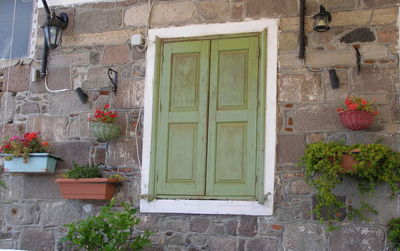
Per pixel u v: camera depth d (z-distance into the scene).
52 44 5.95
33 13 6.49
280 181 5.27
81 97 5.91
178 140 5.61
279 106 5.41
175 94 5.71
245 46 5.62
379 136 5.13
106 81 5.94
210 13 5.79
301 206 5.18
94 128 5.62
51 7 6.27
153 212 5.50
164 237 5.44
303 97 5.38
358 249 4.98
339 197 5.09
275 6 5.63
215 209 5.34
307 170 5.06
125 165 5.70
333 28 5.44
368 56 5.31
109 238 5.14
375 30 5.35
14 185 5.96
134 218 5.34
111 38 6.02
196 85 5.68
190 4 5.86
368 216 5.01
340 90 5.31
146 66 5.83
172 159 5.58
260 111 5.43
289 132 5.34
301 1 5.49
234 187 5.37
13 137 5.84
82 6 6.18
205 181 5.46
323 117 5.30
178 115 5.65
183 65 5.75
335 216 5.07
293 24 5.54
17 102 6.18
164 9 5.93
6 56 6.43
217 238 5.31
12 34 6.48
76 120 5.95
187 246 5.37
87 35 6.10
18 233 5.85
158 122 5.69
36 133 5.94
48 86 6.11
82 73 6.03
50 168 5.79
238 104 5.53
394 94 5.18
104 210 5.23
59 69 6.11
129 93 5.84
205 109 5.59
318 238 5.09
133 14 6.01
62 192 5.62
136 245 5.14
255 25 5.63
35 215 5.84
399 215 4.96
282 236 5.16
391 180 4.91
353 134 5.19
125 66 5.91
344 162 4.96
